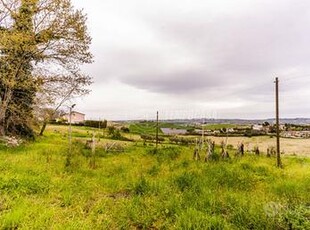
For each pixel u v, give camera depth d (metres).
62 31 27.02
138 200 9.44
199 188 11.02
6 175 11.27
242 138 69.62
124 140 49.00
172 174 14.42
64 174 13.59
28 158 16.83
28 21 26.12
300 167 21.02
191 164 18.42
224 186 12.05
